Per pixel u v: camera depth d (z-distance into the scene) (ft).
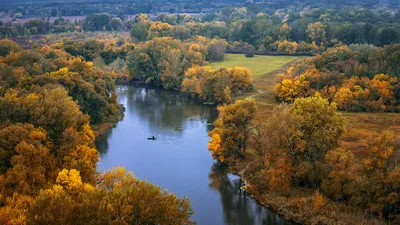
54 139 253.03
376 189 202.49
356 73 398.01
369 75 394.93
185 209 179.83
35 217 153.99
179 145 333.42
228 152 291.38
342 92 370.73
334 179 221.46
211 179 273.75
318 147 239.50
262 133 258.98
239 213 232.32
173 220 172.24
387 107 365.20
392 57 401.08
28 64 391.04
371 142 217.56
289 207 227.81
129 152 318.45
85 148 248.73
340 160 224.12
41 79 355.77
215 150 290.56
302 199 225.56
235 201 246.06
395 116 348.18
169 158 306.76
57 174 220.02
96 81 412.77
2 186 201.87
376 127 324.60
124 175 200.44
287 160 239.71
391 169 210.18
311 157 244.83
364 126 327.67
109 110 407.85
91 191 173.17
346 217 205.57
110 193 170.81
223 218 226.99
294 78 422.82
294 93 408.05
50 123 252.21
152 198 172.65
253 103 292.20
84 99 377.71
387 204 203.00
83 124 291.79
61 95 294.66
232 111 290.97
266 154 248.73
